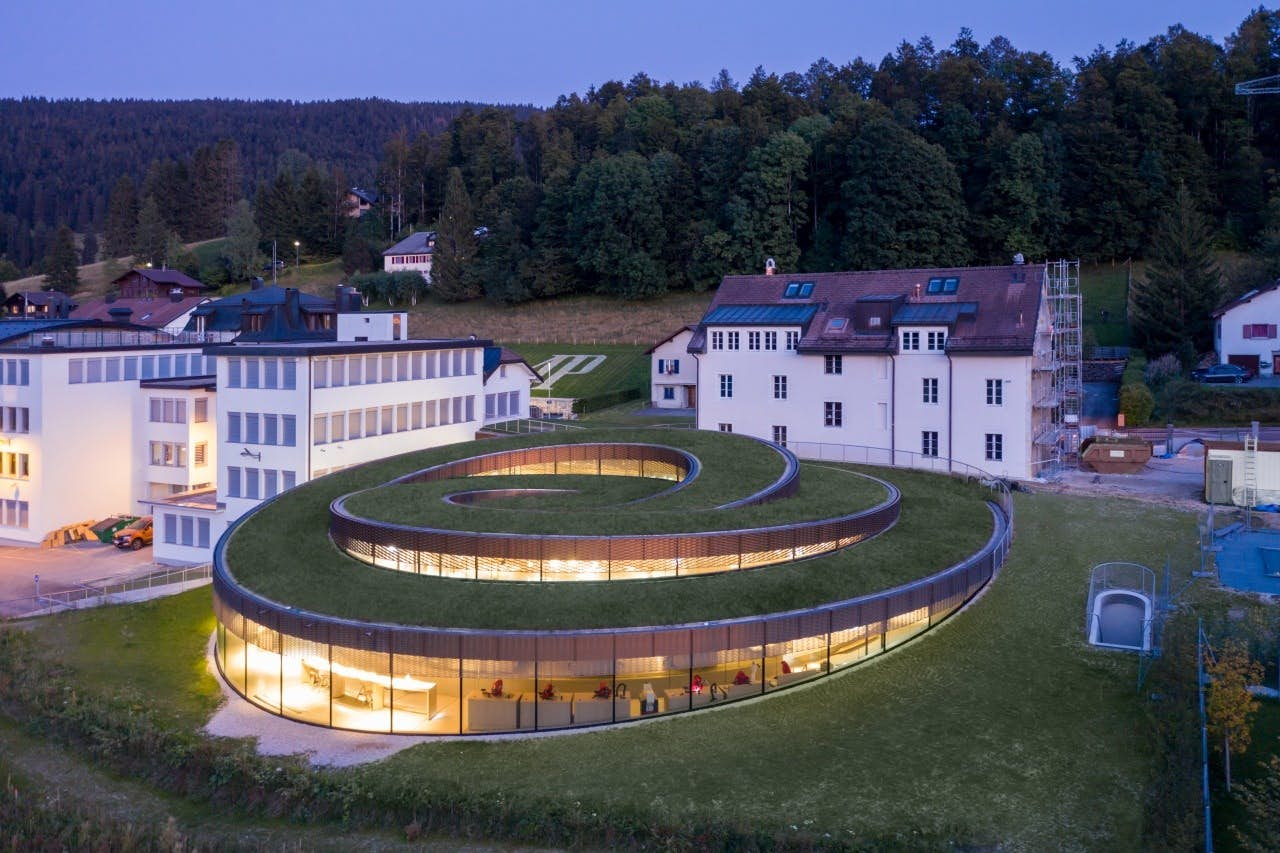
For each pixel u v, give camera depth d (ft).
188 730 117.08
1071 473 206.39
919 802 94.02
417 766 104.83
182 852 91.40
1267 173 404.36
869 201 392.27
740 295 242.17
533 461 192.44
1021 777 98.22
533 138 627.87
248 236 578.66
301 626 119.75
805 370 222.07
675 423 275.80
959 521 163.63
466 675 114.01
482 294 481.87
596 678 113.70
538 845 90.84
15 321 275.18
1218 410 250.78
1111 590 135.64
